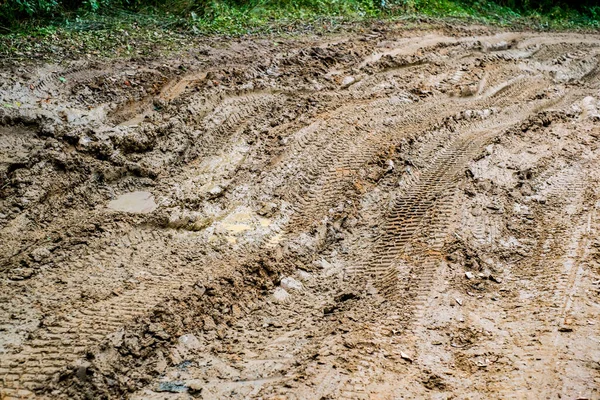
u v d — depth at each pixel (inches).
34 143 237.3
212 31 398.3
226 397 141.9
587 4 742.5
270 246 209.3
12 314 160.6
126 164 238.1
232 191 238.1
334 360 154.3
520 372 152.7
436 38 454.0
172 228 212.8
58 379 139.7
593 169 281.9
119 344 152.3
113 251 194.9
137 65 322.0
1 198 209.5
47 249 189.5
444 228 222.1
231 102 297.4
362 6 520.4
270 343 163.9
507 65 427.8
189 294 176.1
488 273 200.8
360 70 366.0
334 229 222.7
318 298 187.0
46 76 290.2
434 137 295.7
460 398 143.5
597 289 192.1
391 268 201.3
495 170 268.8
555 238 224.5
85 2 394.0
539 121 326.0
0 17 345.1
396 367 153.6
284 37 406.6
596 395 144.3
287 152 266.5
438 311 179.3
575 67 454.3
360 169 258.8
